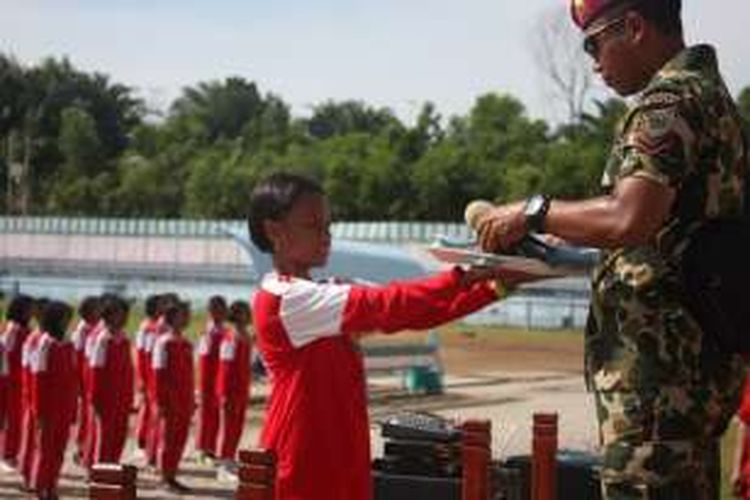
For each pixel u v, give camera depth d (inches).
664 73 130.8
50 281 2628.0
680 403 129.7
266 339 165.3
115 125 3878.0
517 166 2503.7
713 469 136.1
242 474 163.9
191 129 3668.8
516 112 2935.5
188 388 544.7
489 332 1820.9
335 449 163.5
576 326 1948.8
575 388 1016.2
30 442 502.3
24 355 511.8
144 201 3110.2
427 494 249.3
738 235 128.7
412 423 262.2
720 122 129.0
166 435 534.6
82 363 568.7
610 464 133.0
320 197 167.5
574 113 2719.0
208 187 2893.7
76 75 3853.3
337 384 164.1
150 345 572.1
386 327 149.8
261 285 171.2
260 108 4168.3
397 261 580.4
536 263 133.0
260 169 2859.3
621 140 129.9
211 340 595.5
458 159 2588.6
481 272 137.2
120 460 533.6
